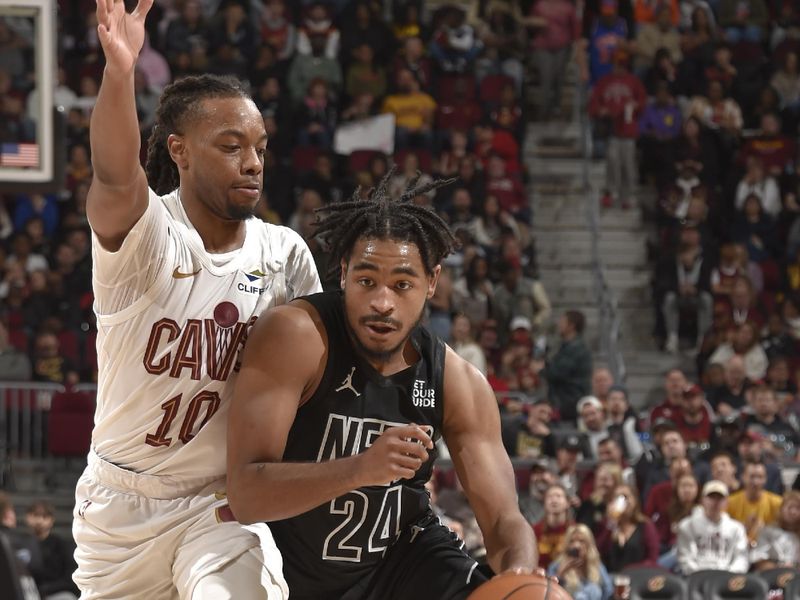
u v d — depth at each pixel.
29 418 14.13
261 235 4.21
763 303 17.03
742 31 20.06
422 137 17.83
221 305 4.03
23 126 10.25
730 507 11.80
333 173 17.50
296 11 18.92
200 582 3.83
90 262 15.70
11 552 8.37
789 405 14.63
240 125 3.97
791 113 19.50
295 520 4.02
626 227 18.45
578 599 10.18
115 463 4.12
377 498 3.99
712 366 14.88
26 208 16.20
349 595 4.09
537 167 19.02
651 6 19.67
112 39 3.46
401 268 3.77
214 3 18.98
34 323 15.17
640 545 11.16
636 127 18.52
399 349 3.93
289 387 3.82
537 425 12.96
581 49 19.27
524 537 3.84
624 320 17.80
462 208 16.69
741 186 18.17
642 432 13.63
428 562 4.02
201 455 4.05
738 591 10.27
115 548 4.15
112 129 3.54
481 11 19.31
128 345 3.97
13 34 10.28
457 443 4.08
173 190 4.32
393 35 18.97
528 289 15.98
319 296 4.00
